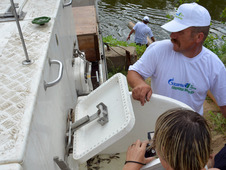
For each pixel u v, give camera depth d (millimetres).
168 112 1096
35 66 1277
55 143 1441
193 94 2113
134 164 1354
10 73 1233
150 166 1361
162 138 1027
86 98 1966
